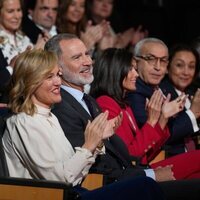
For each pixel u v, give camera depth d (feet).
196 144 28.17
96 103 24.11
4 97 23.86
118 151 24.09
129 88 25.38
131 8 38.24
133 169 22.82
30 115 20.70
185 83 29.55
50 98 20.90
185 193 21.24
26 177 20.63
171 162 24.85
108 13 35.76
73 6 32.37
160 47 27.61
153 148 25.45
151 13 38.14
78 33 32.71
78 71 23.30
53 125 21.09
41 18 31.53
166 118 25.59
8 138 20.80
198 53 29.96
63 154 20.75
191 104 27.84
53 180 20.39
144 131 25.35
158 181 22.39
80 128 22.66
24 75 20.76
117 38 35.24
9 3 28.76
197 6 38.60
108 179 22.27
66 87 23.40
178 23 38.32
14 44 29.01
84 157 20.56
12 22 28.86
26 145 20.45
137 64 27.68
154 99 25.62
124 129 25.29
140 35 35.78
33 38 30.73
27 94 20.76
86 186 22.09
